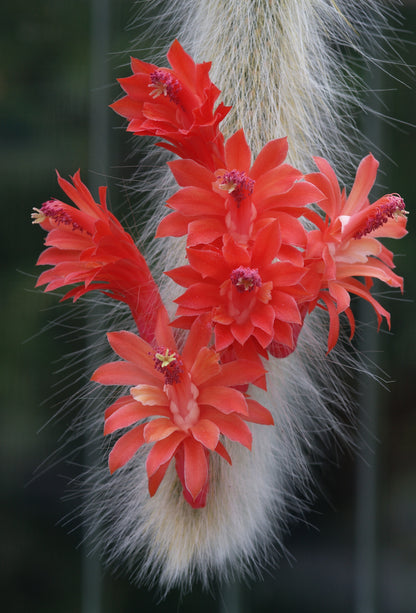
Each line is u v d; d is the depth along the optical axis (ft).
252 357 1.65
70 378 2.60
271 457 1.86
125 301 1.73
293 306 1.61
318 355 1.88
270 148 1.64
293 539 2.44
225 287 1.61
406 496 2.58
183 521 1.77
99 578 2.15
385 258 1.72
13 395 2.63
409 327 2.55
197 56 1.80
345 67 1.90
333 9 1.86
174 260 1.81
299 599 2.39
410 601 2.56
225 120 1.77
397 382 2.57
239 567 1.91
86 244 1.70
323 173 1.67
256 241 1.61
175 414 1.65
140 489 1.84
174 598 2.24
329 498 2.40
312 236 1.67
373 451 2.11
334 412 1.98
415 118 2.48
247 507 1.82
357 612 2.30
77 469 2.52
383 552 2.59
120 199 2.04
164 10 1.91
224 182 1.61
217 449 1.66
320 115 1.86
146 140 1.95
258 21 1.77
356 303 2.08
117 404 1.68
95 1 2.12
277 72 1.77
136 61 1.68
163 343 1.68
